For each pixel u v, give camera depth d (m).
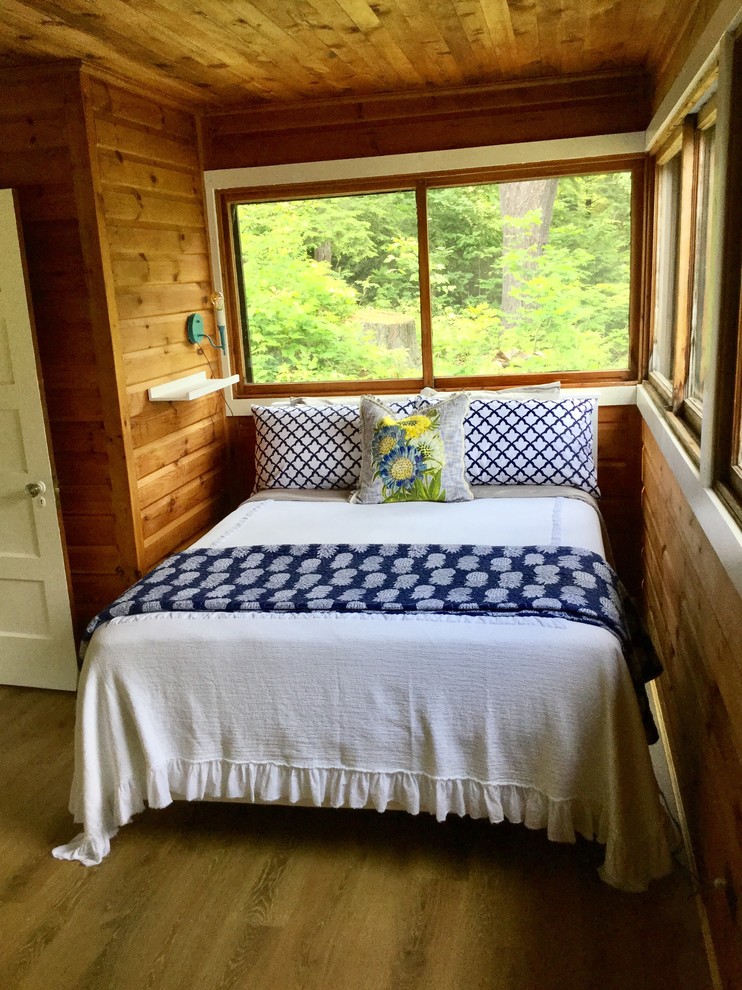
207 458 3.81
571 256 3.60
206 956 1.95
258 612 2.27
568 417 3.35
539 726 2.05
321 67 3.02
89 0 2.20
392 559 2.56
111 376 3.00
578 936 1.95
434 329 3.78
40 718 3.10
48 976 1.91
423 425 3.25
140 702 2.23
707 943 1.88
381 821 2.42
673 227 3.13
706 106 2.36
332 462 3.48
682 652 2.38
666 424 2.65
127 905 2.13
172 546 3.47
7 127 2.87
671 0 2.38
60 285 2.96
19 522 3.15
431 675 2.10
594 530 2.85
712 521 1.74
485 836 2.33
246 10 2.34
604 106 3.39
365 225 3.73
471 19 2.54
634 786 2.03
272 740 2.20
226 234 3.82
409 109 3.53
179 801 2.57
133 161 3.14
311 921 2.04
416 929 2.00
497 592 2.24
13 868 2.29
